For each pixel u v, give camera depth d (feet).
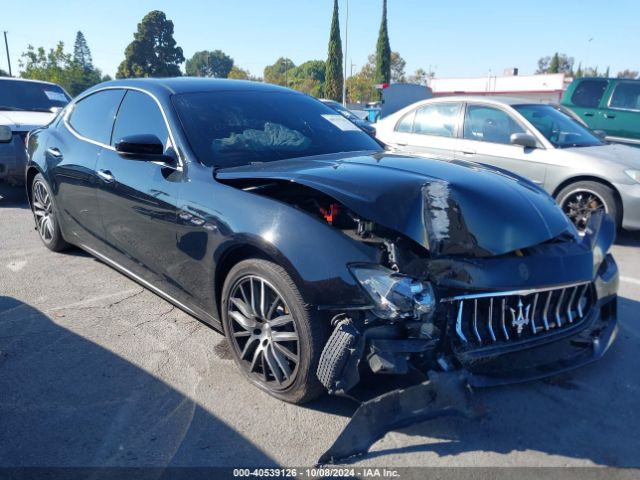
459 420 8.82
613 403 9.43
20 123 23.15
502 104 22.15
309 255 8.21
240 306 9.52
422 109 24.50
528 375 8.75
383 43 179.52
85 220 13.93
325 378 7.76
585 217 19.94
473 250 8.39
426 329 7.73
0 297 13.55
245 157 11.06
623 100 30.55
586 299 9.70
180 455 7.96
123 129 12.75
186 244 10.30
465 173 10.23
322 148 12.22
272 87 14.07
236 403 9.21
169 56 194.39
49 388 9.64
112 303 13.26
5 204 24.13
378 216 8.30
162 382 9.83
